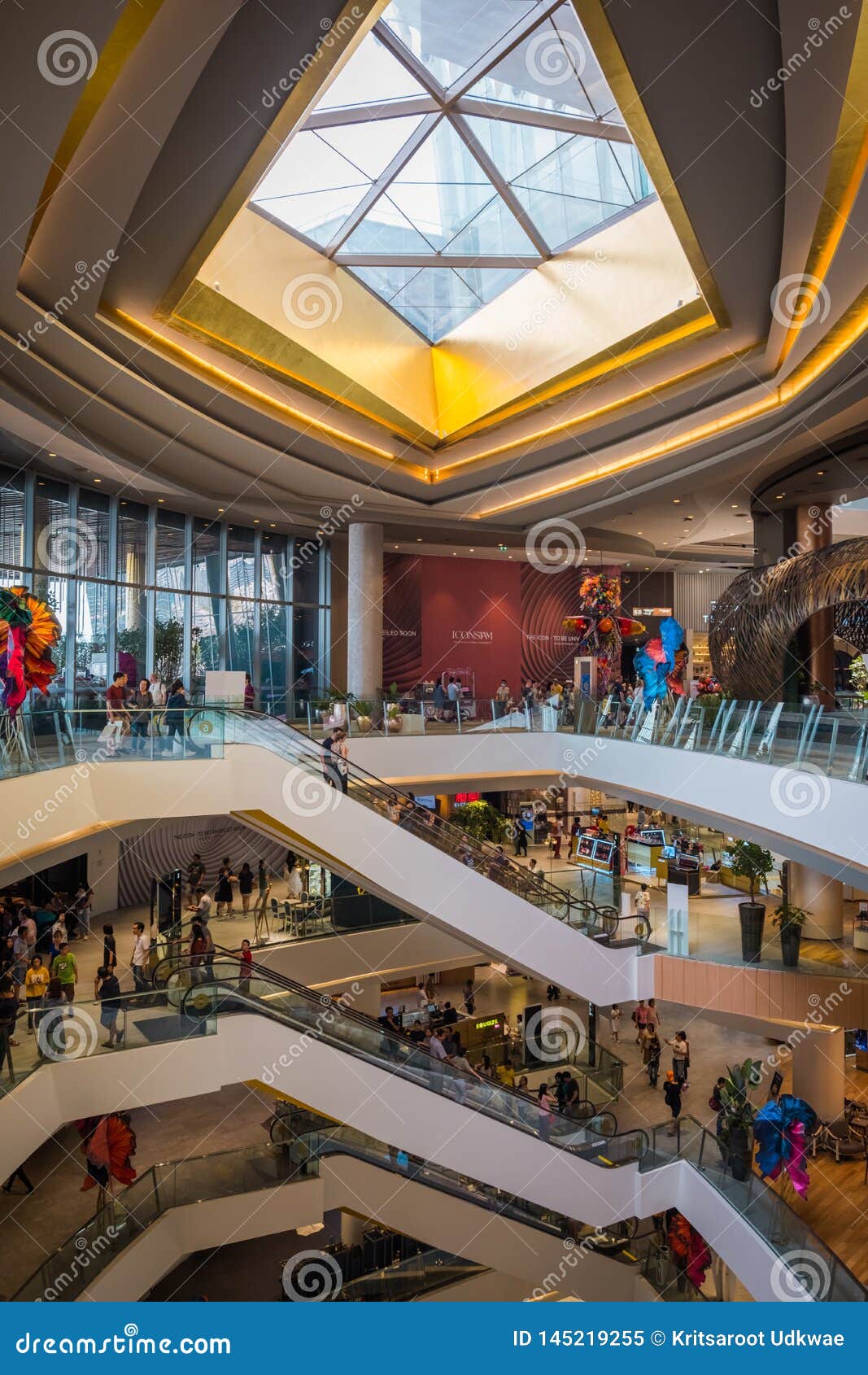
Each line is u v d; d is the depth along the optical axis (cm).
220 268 1210
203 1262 1427
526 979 2311
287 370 1427
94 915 1948
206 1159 1220
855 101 705
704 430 1628
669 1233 1356
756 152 861
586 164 1229
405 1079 1172
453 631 2891
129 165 809
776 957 1548
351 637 2244
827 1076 1553
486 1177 1216
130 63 675
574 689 2220
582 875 1755
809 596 1453
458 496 2070
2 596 1019
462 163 1304
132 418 1425
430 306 1648
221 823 2295
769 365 1369
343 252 1440
